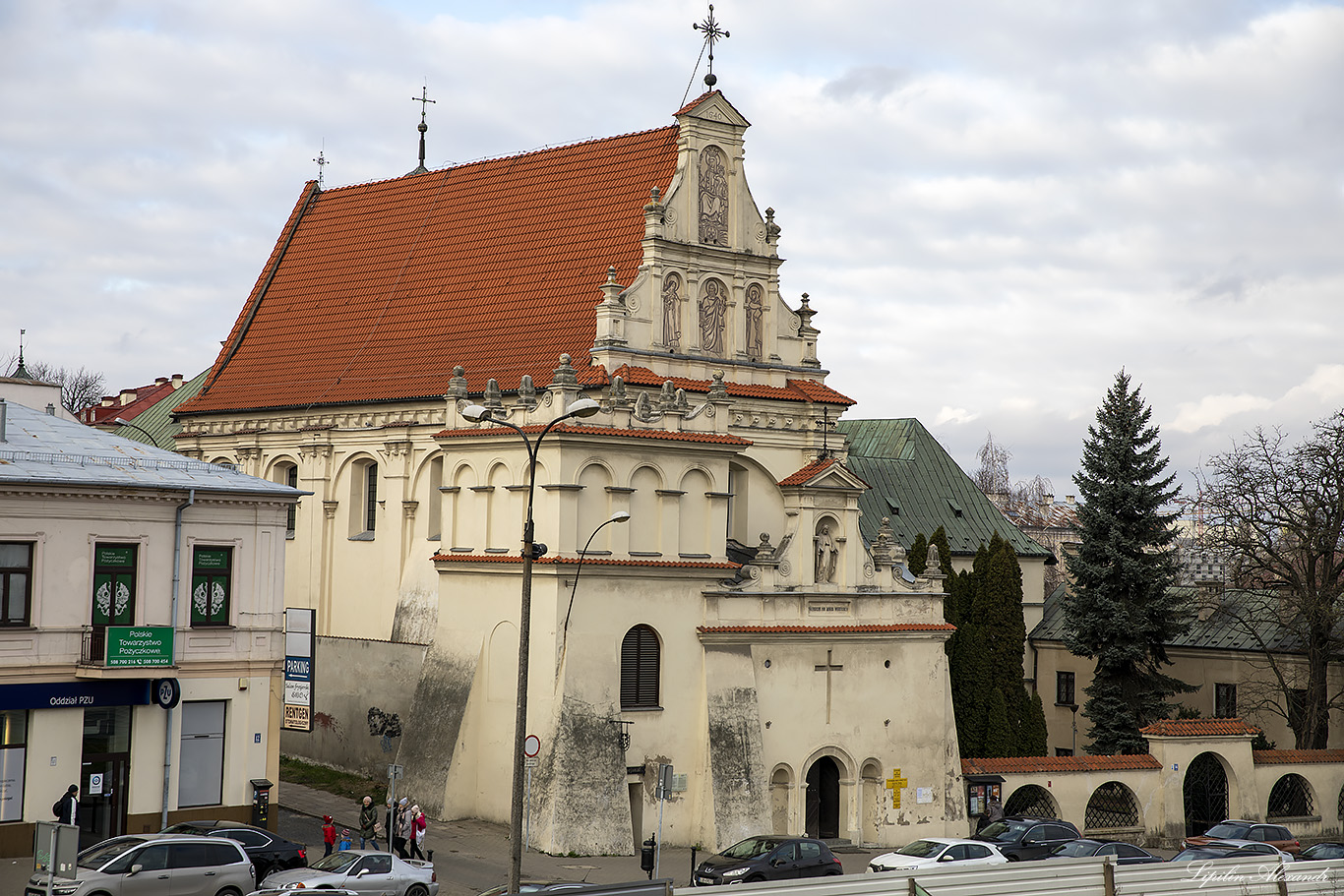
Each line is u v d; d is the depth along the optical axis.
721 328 64.19
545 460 53.91
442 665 56.78
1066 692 82.44
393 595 65.50
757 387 64.81
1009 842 48.78
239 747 47.81
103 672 44.09
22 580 43.94
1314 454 73.56
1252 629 74.25
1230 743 63.56
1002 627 70.06
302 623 49.66
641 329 61.19
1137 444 72.38
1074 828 50.41
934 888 29.75
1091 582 72.00
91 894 35.97
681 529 57.00
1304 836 64.88
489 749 55.03
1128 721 70.06
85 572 44.88
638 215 63.62
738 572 58.28
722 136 64.50
